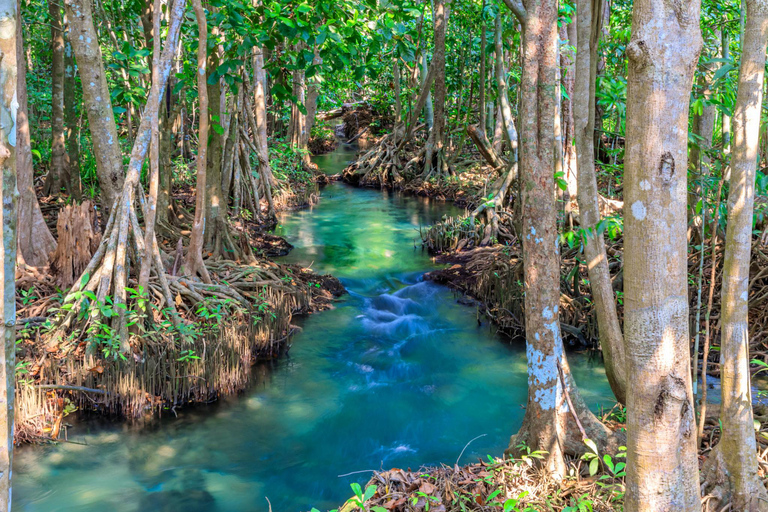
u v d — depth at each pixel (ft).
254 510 14.71
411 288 31.89
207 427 18.52
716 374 20.12
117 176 24.13
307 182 57.98
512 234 37.52
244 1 24.67
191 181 50.08
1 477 4.61
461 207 52.75
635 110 6.28
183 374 19.72
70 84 32.40
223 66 23.32
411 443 17.85
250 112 47.03
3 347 4.59
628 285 6.64
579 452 13.29
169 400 19.49
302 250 38.60
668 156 6.17
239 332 22.49
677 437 6.70
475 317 28.22
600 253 14.39
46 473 15.83
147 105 21.57
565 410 13.46
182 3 21.62
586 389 20.53
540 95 12.03
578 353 23.85
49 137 45.65
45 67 49.80
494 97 53.93
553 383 12.95
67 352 19.58
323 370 22.67
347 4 24.53
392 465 16.67
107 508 14.52
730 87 15.15
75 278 22.77
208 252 28.71
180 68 32.24
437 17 53.01
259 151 48.29
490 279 29.22
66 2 21.98
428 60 71.00
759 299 21.58
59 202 32.68
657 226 6.30
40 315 21.09
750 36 9.45
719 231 23.15
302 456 17.13
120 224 21.02
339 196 58.03
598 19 13.50
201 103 23.32
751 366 20.22
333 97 91.71
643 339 6.57
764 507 10.42
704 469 11.23
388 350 24.54
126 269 21.40
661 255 6.35
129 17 37.63
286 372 22.45
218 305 23.57
